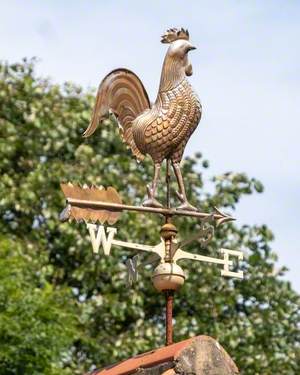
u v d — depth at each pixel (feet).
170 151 27.32
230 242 75.51
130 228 72.08
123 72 28.63
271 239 76.02
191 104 27.20
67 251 75.25
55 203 74.43
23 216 75.51
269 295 75.00
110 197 26.94
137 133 27.48
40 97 79.25
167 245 26.53
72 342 63.98
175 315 74.43
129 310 72.49
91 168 75.82
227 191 76.59
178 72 27.30
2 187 74.02
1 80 79.36
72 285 75.56
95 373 26.03
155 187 27.14
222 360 24.03
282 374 71.56
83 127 78.59
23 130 77.71
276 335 73.05
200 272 73.56
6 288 58.44
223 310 74.38
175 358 23.81
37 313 58.80
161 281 26.02
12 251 67.92
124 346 70.59
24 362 56.90
